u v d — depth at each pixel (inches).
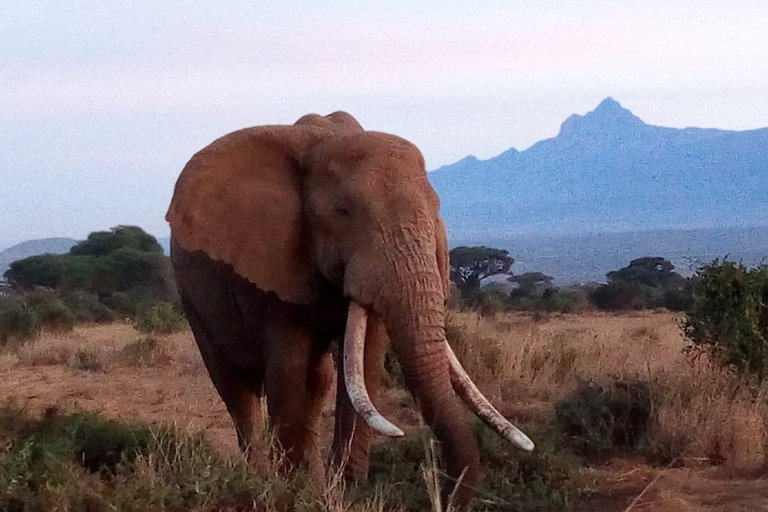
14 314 1049.5
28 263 2049.7
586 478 333.4
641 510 300.2
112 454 313.1
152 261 2052.2
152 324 1095.0
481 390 523.8
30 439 297.0
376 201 276.4
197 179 306.0
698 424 380.2
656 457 374.9
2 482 262.5
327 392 325.4
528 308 1873.8
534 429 381.4
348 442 305.1
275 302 305.1
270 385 306.0
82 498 261.7
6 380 689.0
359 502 279.4
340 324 307.1
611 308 1982.0
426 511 287.0
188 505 261.7
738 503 306.8
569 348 608.1
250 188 303.9
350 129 320.5
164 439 315.6
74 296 1530.5
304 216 299.7
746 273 470.6
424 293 263.7
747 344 442.3
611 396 405.1
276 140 310.7
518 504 305.1
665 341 724.0
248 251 299.3
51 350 849.5
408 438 354.3
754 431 368.5
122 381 660.7
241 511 265.7
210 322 341.1
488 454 340.8
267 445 299.0
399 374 542.6
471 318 802.2
